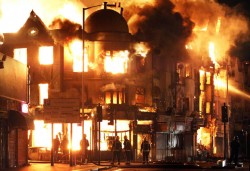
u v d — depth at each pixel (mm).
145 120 62750
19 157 43812
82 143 50750
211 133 81375
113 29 63375
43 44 54781
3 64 39250
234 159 49312
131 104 62250
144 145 52125
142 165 48062
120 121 61438
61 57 62625
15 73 42812
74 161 45406
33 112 60062
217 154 83500
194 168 46125
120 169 44250
